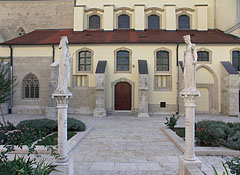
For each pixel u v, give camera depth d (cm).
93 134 1194
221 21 2644
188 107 596
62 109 583
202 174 507
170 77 2197
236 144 809
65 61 604
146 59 2208
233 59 2203
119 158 779
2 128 1177
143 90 2003
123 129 1347
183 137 1060
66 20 2877
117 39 2272
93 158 778
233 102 2005
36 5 2888
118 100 2209
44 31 2789
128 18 2686
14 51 2270
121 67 2236
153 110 2183
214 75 2178
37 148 824
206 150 805
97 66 2105
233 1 2480
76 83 2244
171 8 2588
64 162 562
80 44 2219
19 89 2259
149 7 2653
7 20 2886
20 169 477
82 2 2719
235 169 484
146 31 2581
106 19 2608
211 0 2705
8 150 577
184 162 569
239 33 2359
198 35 2416
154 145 960
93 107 2195
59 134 579
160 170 661
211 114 2156
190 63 611
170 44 2208
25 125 1095
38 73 2253
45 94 2244
